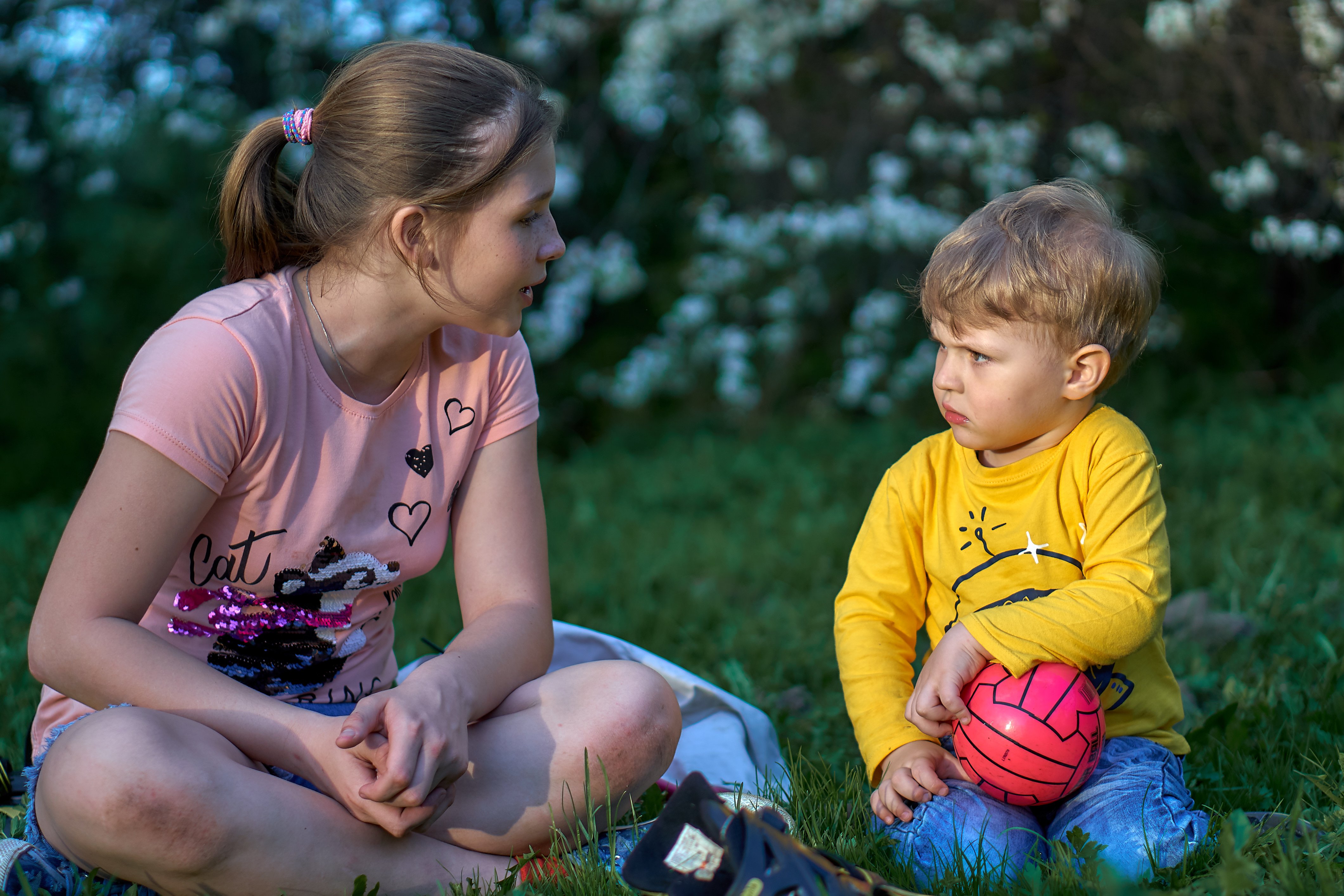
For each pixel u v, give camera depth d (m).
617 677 1.98
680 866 1.59
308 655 2.05
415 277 1.90
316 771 1.75
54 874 1.71
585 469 8.08
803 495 6.66
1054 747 1.88
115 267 9.20
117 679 1.76
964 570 2.15
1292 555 4.20
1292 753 2.34
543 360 9.00
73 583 1.78
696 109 9.27
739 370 8.74
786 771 2.33
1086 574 2.03
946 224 7.99
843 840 1.97
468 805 1.90
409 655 3.52
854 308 9.55
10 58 8.84
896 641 2.23
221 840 1.64
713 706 2.63
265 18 8.74
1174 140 7.73
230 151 2.35
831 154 8.97
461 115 1.83
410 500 2.07
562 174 8.72
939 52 7.76
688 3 7.99
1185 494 5.48
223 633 1.99
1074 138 7.57
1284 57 6.21
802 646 3.60
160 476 1.78
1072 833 1.88
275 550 1.96
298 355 1.92
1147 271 2.03
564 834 1.94
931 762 2.04
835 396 9.02
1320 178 6.52
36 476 8.79
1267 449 6.27
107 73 8.98
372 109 1.85
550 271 9.40
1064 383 2.02
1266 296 8.56
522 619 2.07
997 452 2.16
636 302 10.72
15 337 9.30
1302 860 1.73
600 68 9.70
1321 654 3.06
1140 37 7.14
